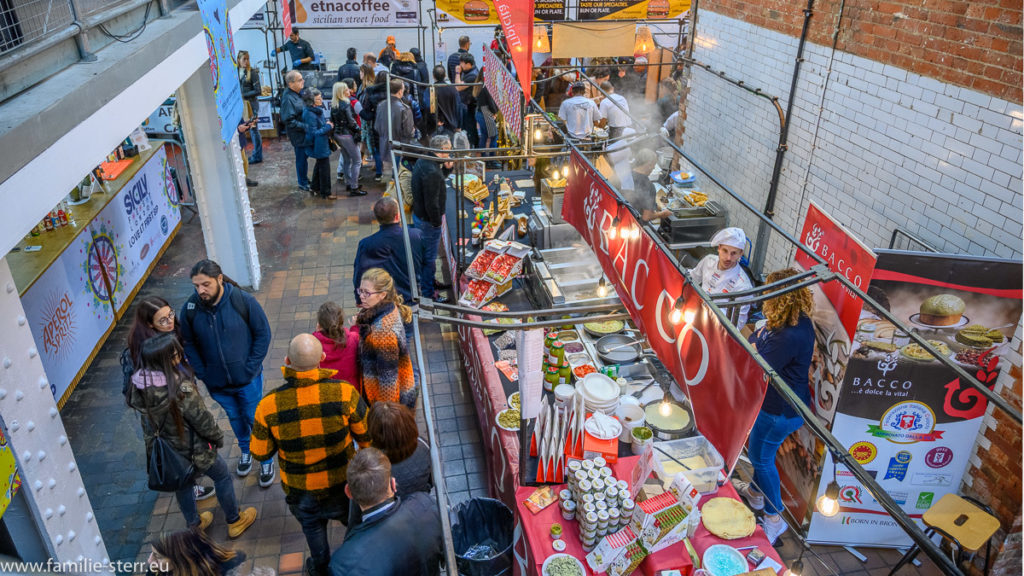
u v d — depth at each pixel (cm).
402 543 307
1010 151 425
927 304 410
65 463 371
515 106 617
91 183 677
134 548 477
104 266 688
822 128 627
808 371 450
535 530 379
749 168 768
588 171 395
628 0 1070
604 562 352
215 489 477
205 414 435
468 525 425
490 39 1511
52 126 312
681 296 274
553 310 356
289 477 402
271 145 1304
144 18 510
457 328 732
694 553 368
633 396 493
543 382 495
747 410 225
